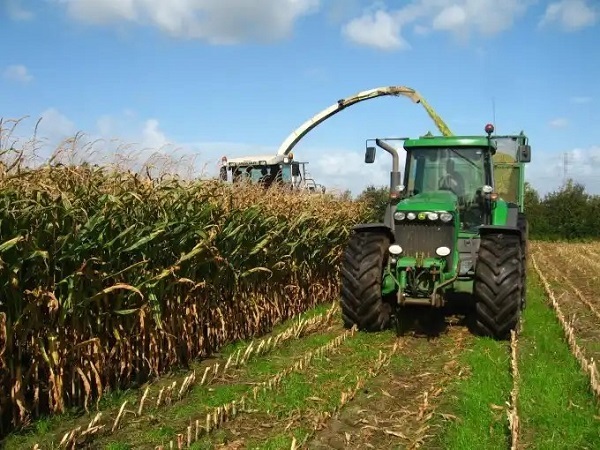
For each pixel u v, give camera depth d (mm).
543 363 6766
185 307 7078
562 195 35375
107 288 5566
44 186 5070
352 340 8016
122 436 4973
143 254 6254
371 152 9633
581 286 14570
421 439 4754
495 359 7020
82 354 5633
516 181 12227
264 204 8891
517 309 7867
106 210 5691
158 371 6645
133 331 6270
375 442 4801
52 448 4684
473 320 9109
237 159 15492
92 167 5945
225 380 6465
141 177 6516
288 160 15469
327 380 6312
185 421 5258
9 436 4910
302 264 10180
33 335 5191
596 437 4840
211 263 7469
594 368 6133
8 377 5066
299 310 10297
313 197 11320
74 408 5488
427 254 8164
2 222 4855
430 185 9328
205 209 7039
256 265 8586
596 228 34281
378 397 5797
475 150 9297
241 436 4941
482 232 8281
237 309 8172
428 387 6102
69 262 5477
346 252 8523
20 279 5047
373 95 16547
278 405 5562
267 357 7359
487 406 5473
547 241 34656
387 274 8375
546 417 5188
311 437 4863
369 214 13891
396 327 8656
